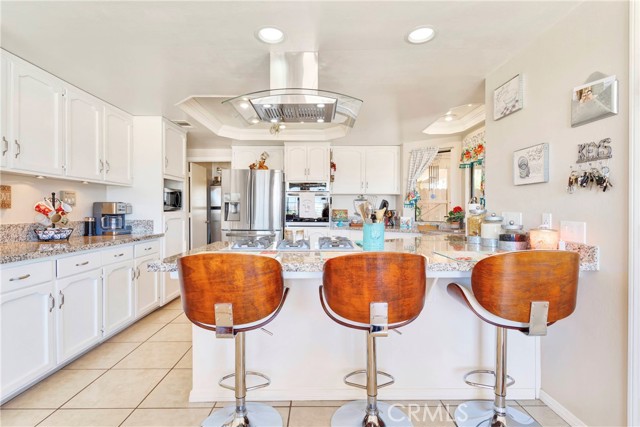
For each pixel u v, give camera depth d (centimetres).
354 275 121
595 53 142
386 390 180
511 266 121
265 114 223
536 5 151
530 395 182
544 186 173
